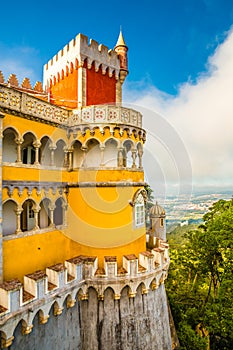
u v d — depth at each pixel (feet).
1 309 45.06
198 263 118.21
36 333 52.31
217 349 105.70
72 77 82.84
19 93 59.57
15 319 46.44
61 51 88.63
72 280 61.57
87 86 80.94
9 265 56.44
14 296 46.57
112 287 65.05
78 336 64.39
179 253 129.80
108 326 65.41
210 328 91.50
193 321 110.73
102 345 64.85
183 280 127.34
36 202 64.39
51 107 69.51
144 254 71.51
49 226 69.67
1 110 55.42
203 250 112.47
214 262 113.60
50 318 56.39
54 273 57.93
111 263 65.10
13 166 58.08
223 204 125.39
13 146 67.92
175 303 114.83
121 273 65.82
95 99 83.35
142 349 67.72
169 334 79.41
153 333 70.74
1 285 47.47
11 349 46.57
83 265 65.77
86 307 66.13
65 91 86.33
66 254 74.23
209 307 97.25
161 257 75.00
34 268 62.85
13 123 58.44
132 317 67.36
